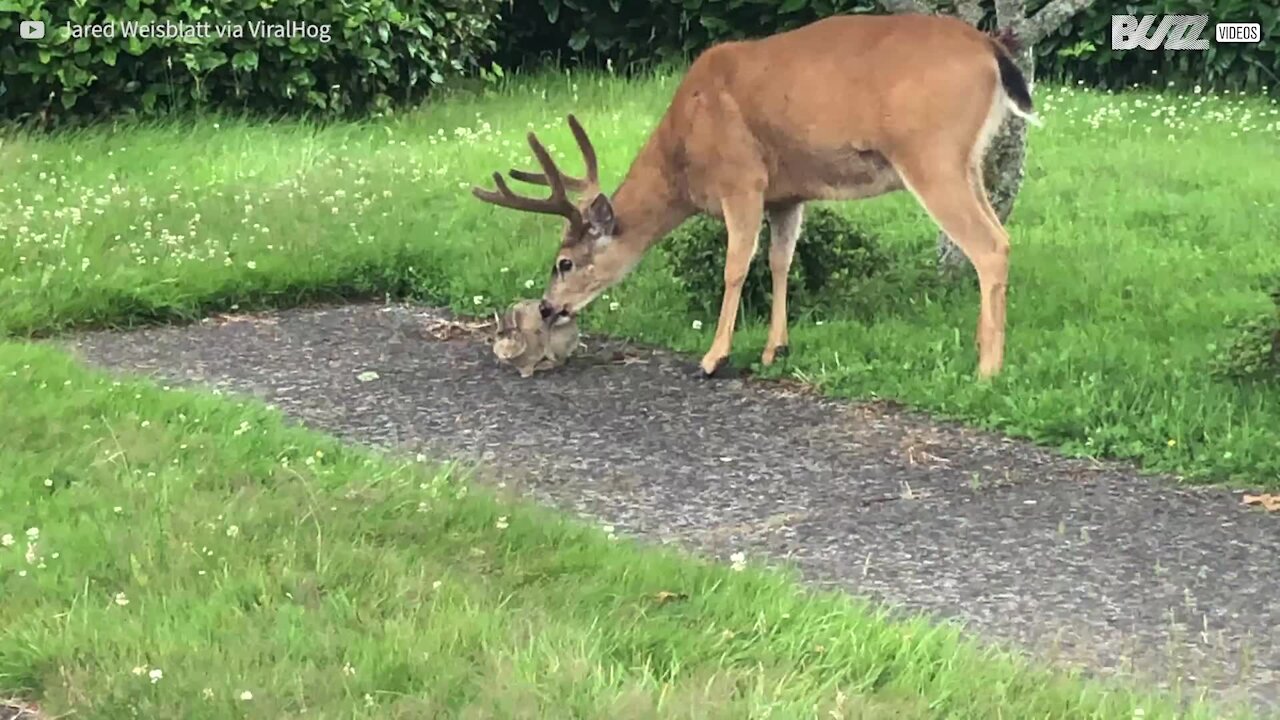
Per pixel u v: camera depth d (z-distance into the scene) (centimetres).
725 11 1428
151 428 620
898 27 691
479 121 1244
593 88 1375
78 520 530
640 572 489
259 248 903
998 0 796
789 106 701
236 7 1220
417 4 1307
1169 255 866
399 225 951
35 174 1072
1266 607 477
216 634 442
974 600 484
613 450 630
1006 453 620
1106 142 1157
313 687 411
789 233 736
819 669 429
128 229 940
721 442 639
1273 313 681
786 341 732
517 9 1502
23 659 429
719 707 399
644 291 834
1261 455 590
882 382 693
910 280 820
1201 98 1339
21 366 700
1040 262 855
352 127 1238
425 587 476
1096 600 483
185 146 1152
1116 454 611
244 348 786
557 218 966
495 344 735
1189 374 667
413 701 403
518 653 426
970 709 404
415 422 669
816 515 557
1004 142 826
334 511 535
